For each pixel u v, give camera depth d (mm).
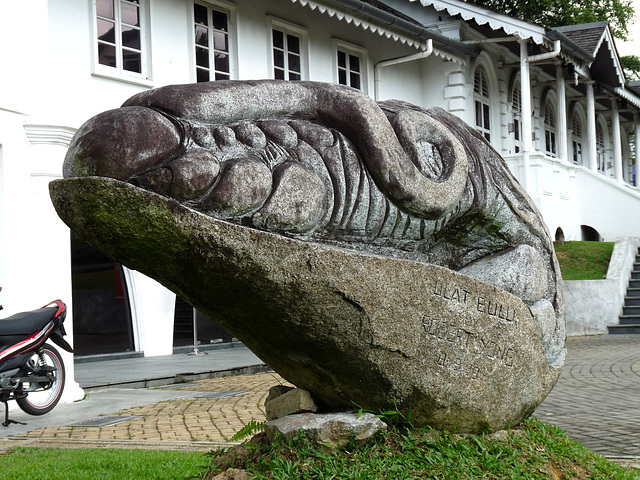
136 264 3467
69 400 8719
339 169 3852
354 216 3904
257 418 7344
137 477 5020
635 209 21766
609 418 7371
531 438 4566
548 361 4719
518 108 23406
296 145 3787
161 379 10305
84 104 11547
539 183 19641
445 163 4254
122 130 3283
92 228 3293
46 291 8547
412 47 18750
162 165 3346
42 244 8531
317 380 3992
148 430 6926
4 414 8023
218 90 3609
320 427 3859
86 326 13625
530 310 4547
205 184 3369
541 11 28094
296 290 3545
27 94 8531
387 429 4059
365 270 3691
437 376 4000
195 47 13641
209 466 4191
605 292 16703
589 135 23812
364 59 17719
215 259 3375
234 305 3629
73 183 3230
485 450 4168
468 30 19750
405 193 3953
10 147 8242
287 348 3824
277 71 15594
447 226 4500
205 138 3494
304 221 3645
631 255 18453
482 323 4191
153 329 13031
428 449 4020
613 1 32188
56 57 11211
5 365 7508
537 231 4941
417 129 4164
